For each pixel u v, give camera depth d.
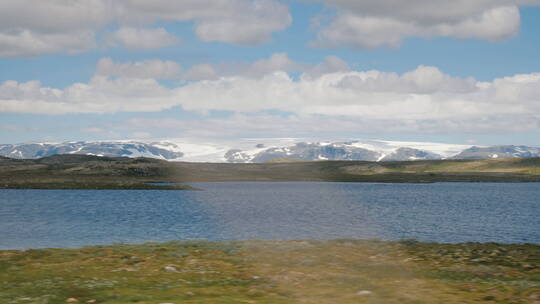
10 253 32.22
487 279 24.17
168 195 188.00
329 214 99.00
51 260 29.41
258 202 144.12
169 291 18.30
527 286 20.67
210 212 103.00
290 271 25.20
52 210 107.44
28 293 17.69
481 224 77.25
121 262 28.84
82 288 18.88
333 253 33.91
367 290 19.20
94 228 69.44
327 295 17.98
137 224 76.25
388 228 71.38
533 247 37.84
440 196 183.38
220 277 23.47
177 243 39.34
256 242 40.06
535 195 188.88
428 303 16.77
